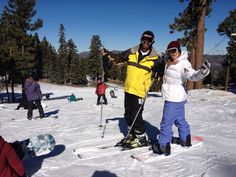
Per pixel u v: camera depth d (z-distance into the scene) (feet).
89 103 62.64
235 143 21.07
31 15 142.82
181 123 18.24
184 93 17.61
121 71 276.62
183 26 80.79
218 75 160.86
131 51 19.39
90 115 40.09
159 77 18.78
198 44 78.13
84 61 295.28
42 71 285.23
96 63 259.80
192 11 79.41
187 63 17.03
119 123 30.63
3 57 116.78
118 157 17.63
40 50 285.64
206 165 15.43
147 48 18.65
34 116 42.63
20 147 15.42
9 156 11.98
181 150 18.12
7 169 11.94
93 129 27.71
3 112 49.55
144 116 36.40
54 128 30.17
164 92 17.67
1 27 137.69
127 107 19.62
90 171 15.64
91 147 19.84
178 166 15.69
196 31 79.87
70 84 266.57
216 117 34.04
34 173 15.69
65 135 25.62
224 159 16.21
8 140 25.16
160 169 15.48
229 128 27.07
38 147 15.94
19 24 141.69
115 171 15.51
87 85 262.47
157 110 41.57
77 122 33.68
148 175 14.82
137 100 19.07
